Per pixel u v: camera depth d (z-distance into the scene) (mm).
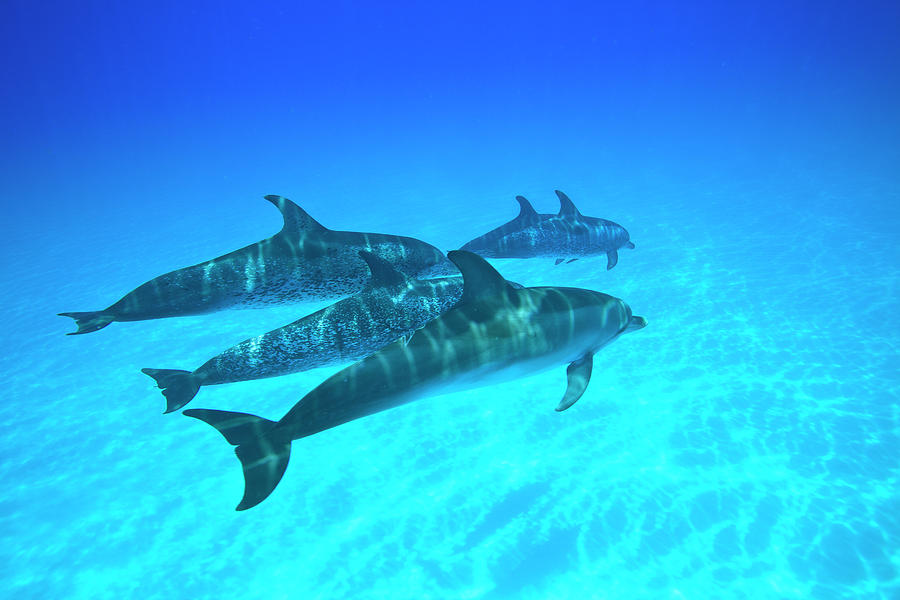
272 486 3504
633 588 6234
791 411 8734
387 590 6500
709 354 10633
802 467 7625
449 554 6883
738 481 7508
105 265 22734
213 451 9320
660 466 7930
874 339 10430
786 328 11266
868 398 8805
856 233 16375
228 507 7980
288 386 11102
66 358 13375
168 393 4652
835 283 13070
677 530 6879
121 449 9570
